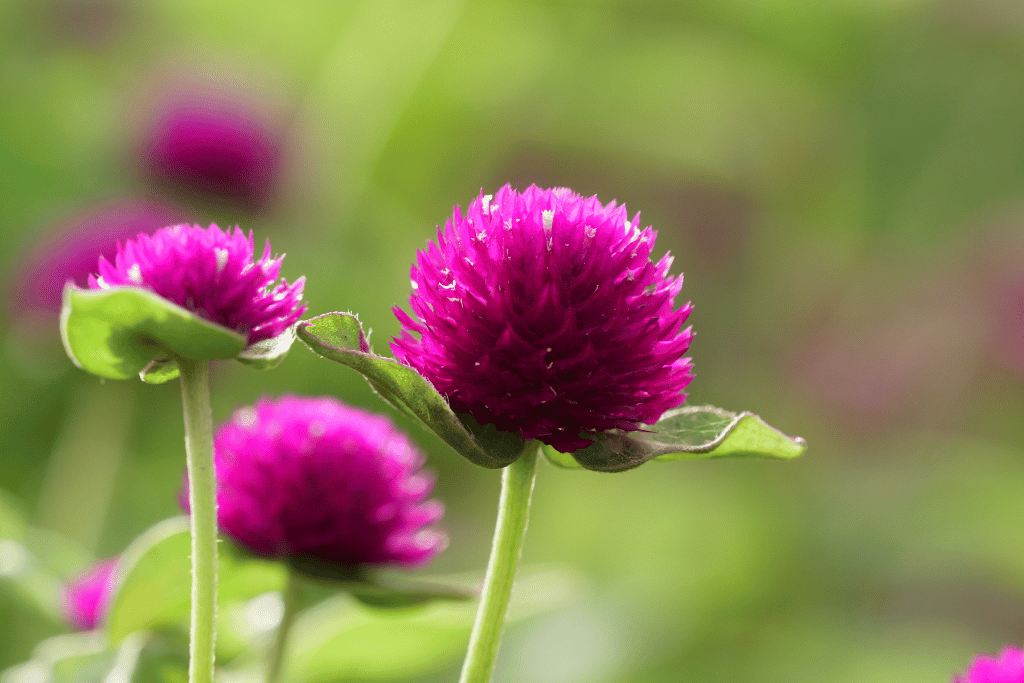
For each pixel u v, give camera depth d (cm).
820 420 92
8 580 42
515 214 33
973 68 111
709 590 81
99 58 105
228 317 31
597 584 77
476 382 32
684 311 32
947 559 84
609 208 33
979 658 33
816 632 79
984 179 112
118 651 36
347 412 37
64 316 31
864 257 109
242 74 88
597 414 32
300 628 39
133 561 36
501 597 32
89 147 94
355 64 94
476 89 105
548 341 32
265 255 32
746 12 103
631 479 88
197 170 72
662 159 110
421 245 98
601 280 32
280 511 36
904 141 112
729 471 89
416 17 95
